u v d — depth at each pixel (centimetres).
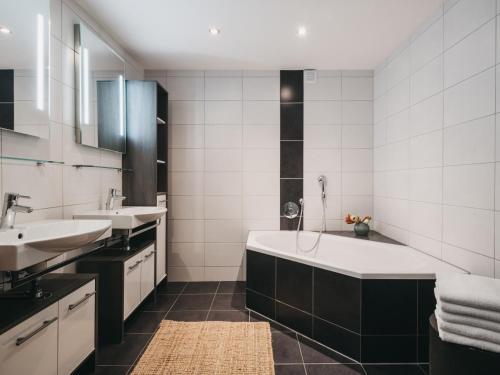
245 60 304
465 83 183
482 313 117
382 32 247
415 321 178
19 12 149
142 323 224
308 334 206
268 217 331
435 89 215
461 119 187
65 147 190
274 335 209
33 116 158
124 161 270
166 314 241
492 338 114
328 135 330
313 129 330
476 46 174
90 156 219
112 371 167
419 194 237
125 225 196
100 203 233
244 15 220
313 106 330
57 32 183
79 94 200
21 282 118
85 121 206
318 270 201
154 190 270
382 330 179
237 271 330
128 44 266
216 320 230
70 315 142
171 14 219
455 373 120
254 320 230
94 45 217
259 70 328
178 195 327
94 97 217
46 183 172
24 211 142
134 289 214
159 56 292
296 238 319
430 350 134
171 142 326
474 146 176
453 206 195
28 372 115
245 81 328
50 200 176
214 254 329
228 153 329
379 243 265
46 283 150
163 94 308
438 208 212
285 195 331
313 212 331
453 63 195
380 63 311
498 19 157
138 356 182
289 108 329
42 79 164
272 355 184
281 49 279
